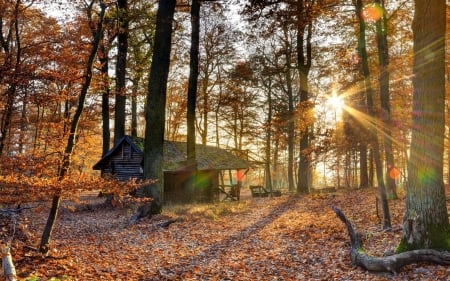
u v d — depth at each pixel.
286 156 53.47
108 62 22.27
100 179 9.62
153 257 10.41
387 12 19.09
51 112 19.75
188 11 24.03
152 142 16.91
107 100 25.48
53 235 12.89
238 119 41.22
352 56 19.55
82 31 12.21
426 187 8.41
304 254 10.27
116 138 24.31
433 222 8.32
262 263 9.77
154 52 17.23
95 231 13.82
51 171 9.46
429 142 8.41
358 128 19.00
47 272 8.30
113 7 15.43
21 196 8.44
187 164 22.00
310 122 22.94
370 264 8.20
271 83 37.47
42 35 11.75
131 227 14.53
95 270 8.88
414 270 7.83
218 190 26.88
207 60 34.88
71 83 11.15
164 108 17.30
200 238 12.86
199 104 37.84
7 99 11.57
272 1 13.45
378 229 11.99
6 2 11.68
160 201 16.86
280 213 18.47
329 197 22.59
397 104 23.27
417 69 8.64
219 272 9.11
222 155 28.73
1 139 11.86
